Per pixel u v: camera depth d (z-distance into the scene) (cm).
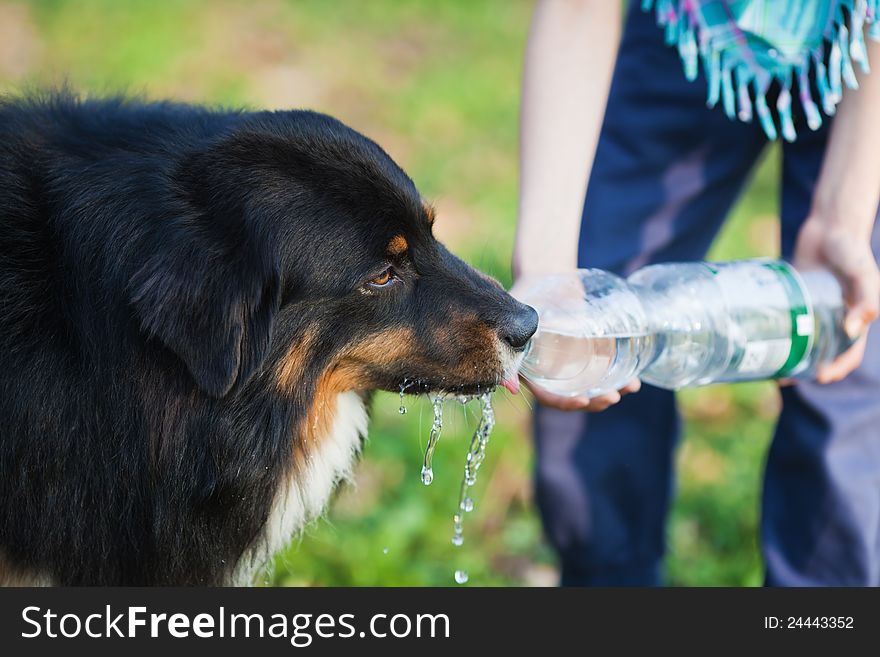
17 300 259
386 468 445
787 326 296
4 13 889
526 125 303
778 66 293
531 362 296
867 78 279
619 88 336
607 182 339
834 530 315
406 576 382
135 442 266
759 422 499
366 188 277
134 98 322
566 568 370
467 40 1016
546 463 349
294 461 291
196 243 252
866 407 309
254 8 1012
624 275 343
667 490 369
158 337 253
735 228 664
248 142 269
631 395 346
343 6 1059
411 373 291
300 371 280
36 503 267
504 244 617
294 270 268
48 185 267
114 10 929
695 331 306
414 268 292
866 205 284
